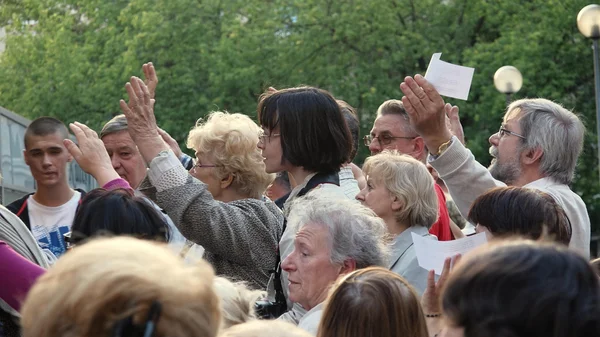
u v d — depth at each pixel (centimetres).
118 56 2873
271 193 757
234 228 511
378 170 516
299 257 444
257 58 2795
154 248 200
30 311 192
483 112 2622
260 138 520
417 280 495
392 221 513
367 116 2766
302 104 510
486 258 213
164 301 191
